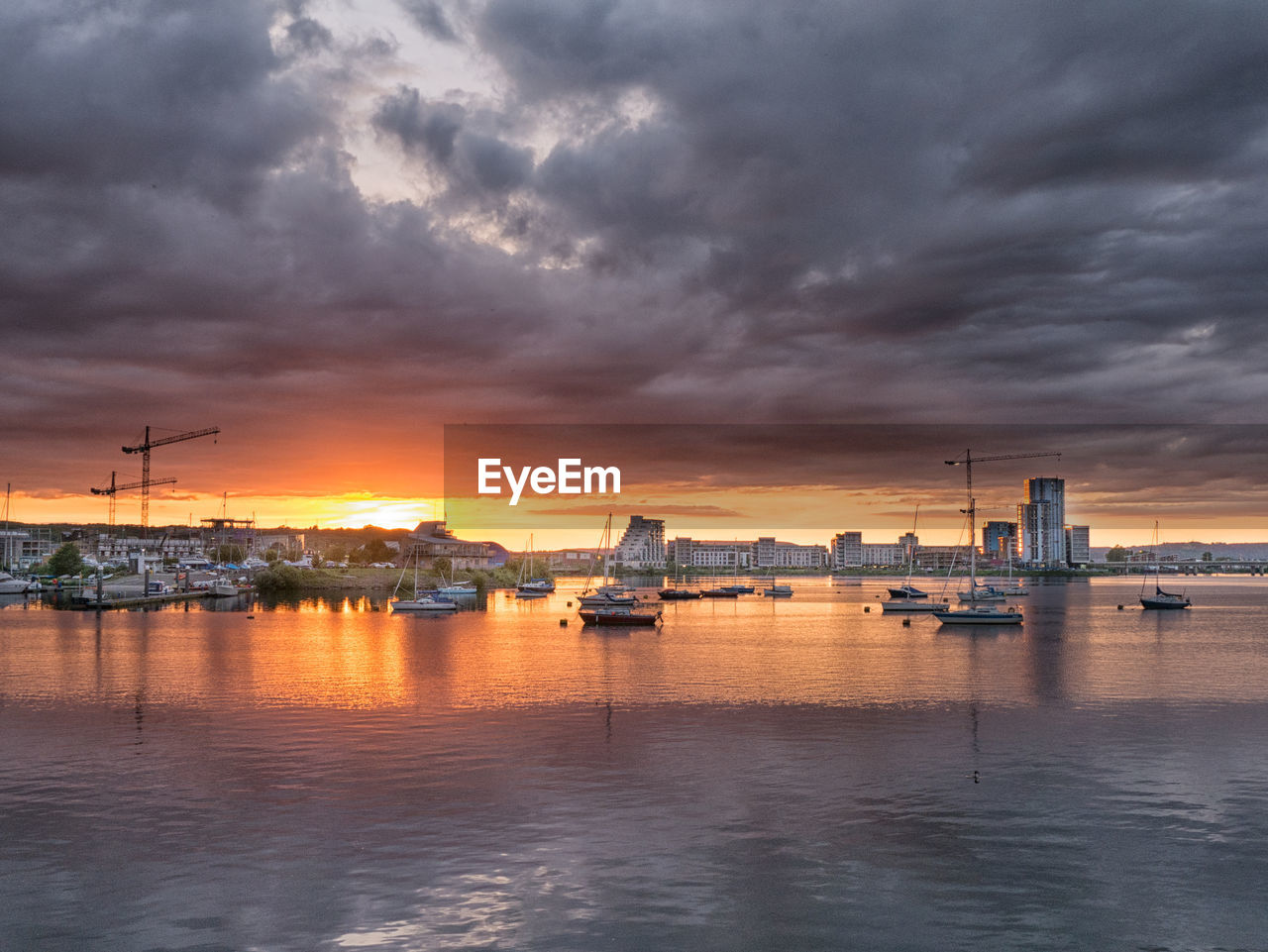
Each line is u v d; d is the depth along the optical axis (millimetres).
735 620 186750
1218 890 33031
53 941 28781
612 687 81250
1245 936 29391
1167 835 38812
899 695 76000
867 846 37344
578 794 44594
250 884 33250
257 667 95688
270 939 28953
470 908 31219
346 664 98812
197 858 35812
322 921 30203
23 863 35312
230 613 186625
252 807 42344
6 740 56969
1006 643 129375
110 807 42375
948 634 147250
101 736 58125
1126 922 30375
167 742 56375
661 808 42312
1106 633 148500
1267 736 58688
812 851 36750
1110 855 36438
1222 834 38938
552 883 33438
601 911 31016
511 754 53125
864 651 117188
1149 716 66000
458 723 62688
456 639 132875
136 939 28906
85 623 156750
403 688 79438
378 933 29375
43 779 47438
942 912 31062
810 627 164500
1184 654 112625
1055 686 82500
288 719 64125
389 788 45719
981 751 54219
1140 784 46844
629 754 53156
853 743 56344
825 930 29703
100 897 32156
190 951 28125
